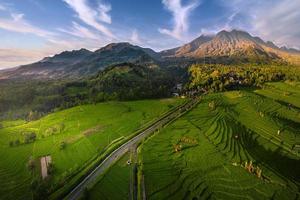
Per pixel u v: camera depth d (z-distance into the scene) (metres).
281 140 143.00
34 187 100.81
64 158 129.00
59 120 194.50
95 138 150.38
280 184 98.06
